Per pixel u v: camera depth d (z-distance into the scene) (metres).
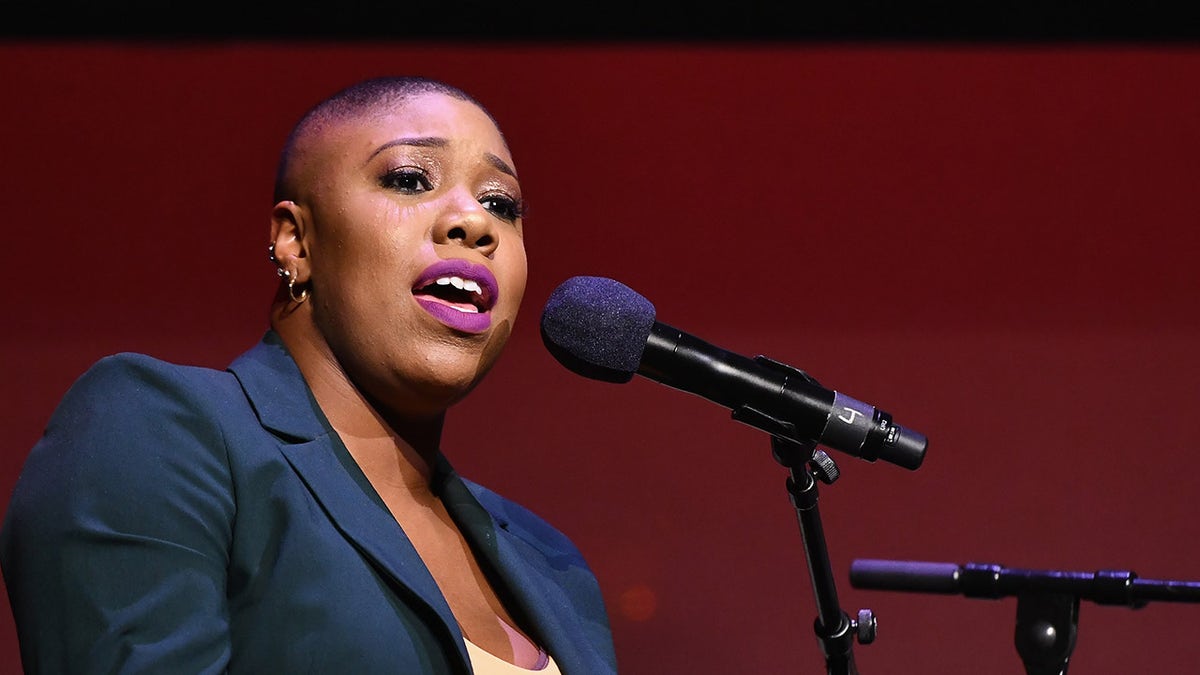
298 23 12.91
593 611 6.76
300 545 5.17
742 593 12.60
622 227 13.04
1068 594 7.16
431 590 5.30
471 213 5.84
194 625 4.80
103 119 12.69
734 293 13.01
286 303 6.01
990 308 13.05
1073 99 13.30
